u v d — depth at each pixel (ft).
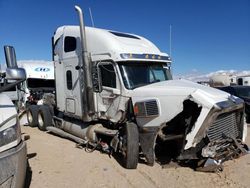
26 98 53.78
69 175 20.62
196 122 20.97
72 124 31.71
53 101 37.50
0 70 18.53
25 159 14.28
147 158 23.02
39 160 23.57
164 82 25.71
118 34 28.81
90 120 28.32
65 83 32.76
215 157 21.94
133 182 19.90
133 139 22.36
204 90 22.49
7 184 13.05
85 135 28.76
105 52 26.71
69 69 31.81
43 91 57.06
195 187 19.25
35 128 39.65
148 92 23.81
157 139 23.67
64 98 33.17
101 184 19.35
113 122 26.48
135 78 26.00
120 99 25.70
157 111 23.16
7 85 16.03
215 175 21.35
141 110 23.68
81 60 29.66
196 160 22.68
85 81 27.81
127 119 25.32
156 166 23.08
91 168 22.31
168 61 28.60
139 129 23.57
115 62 25.89
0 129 13.30
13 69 15.85
